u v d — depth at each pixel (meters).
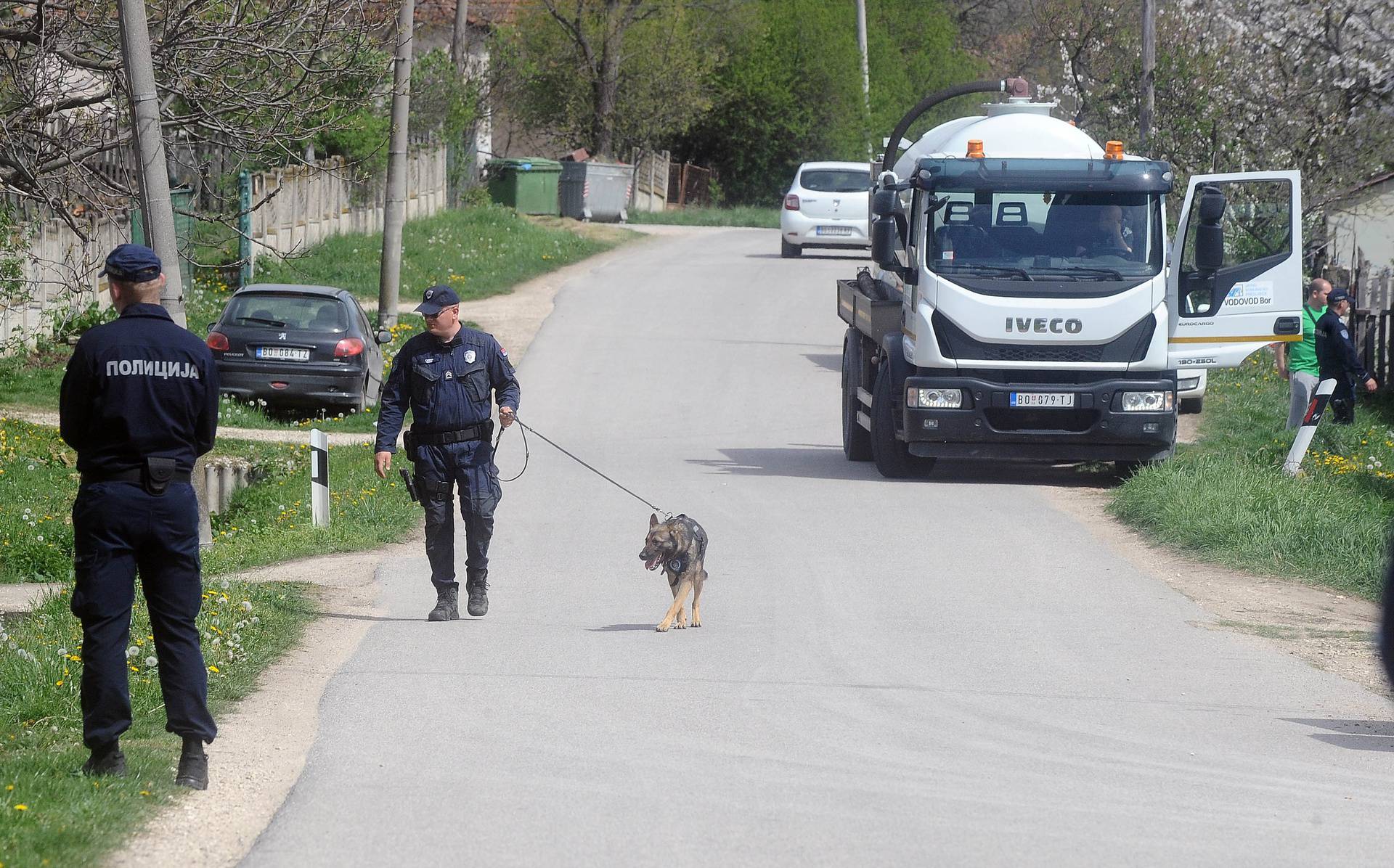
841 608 16.78
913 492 25.55
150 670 12.80
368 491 24.64
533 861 8.82
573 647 14.80
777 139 93.81
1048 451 25.39
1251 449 27.83
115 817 9.09
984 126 26.36
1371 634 15.63
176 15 23.98
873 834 9.34
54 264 37.34
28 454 27.38
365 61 27.72
